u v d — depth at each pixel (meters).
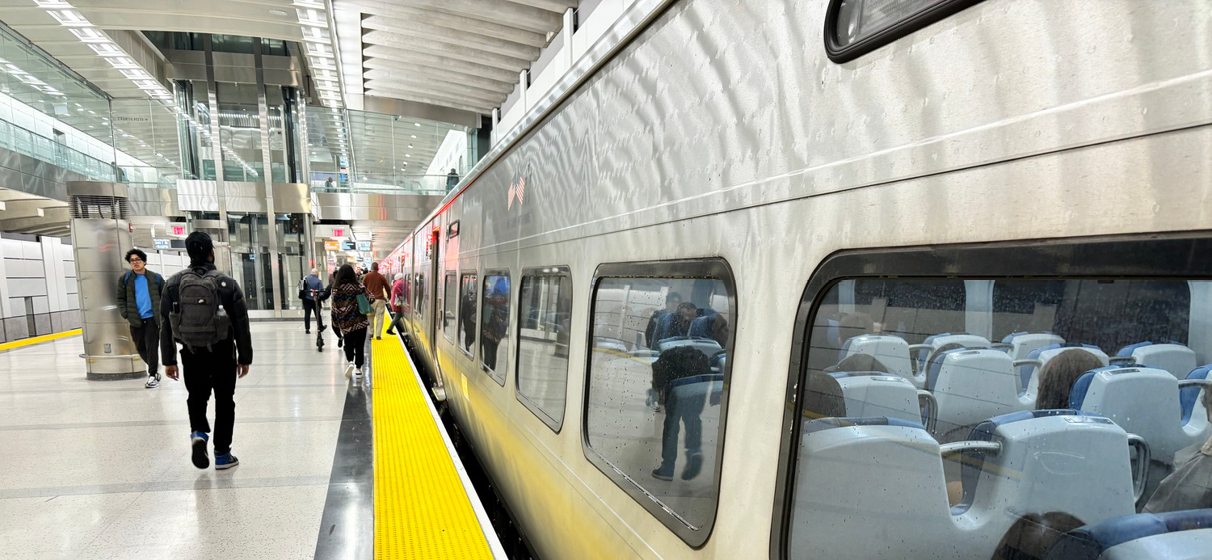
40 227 24.39
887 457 1.10
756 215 1.39
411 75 18.38
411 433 4.59
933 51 0.98
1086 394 0.89
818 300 1.21
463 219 5.61
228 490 3.84
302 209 21.59
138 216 20.98
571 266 2.59
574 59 12.24
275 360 9.31
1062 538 1.00
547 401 2.84
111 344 7.95
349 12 13.09
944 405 1.01
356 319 7.70
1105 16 0.77
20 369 8.86
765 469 1.34
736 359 1.45
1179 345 0.77
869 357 1.11
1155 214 0.71
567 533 2.55
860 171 1.11
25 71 18.25
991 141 0.89
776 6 1.35
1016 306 0.92
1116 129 0.75
